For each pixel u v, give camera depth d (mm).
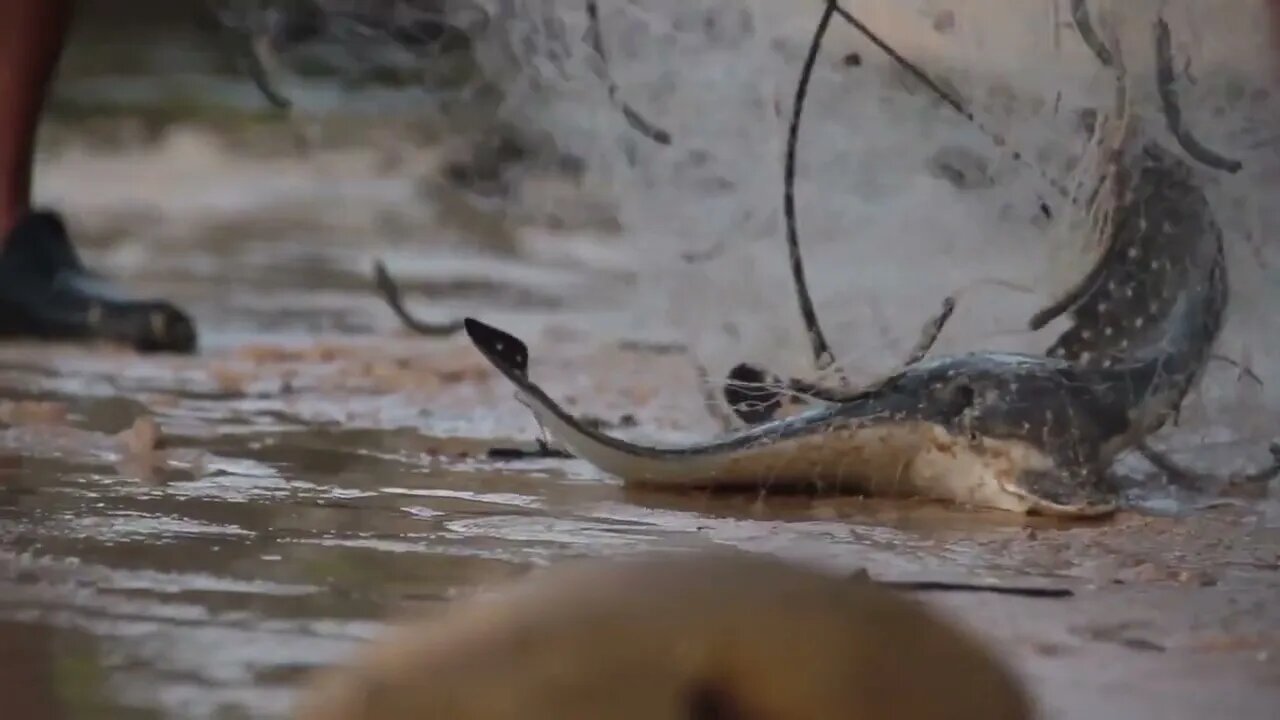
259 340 21062
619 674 5234
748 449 12133
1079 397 12078
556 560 9922
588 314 22750
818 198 16234
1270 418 13500
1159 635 8500
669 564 5605
